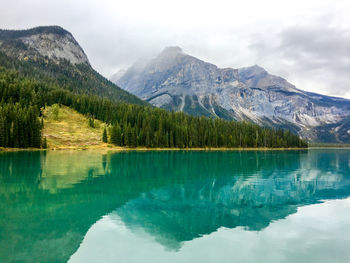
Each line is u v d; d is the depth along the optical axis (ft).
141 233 57.67
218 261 44.91
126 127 468.75
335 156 386.11
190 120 627.46
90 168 166.61
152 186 111.96
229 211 75.51
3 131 317.42
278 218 69.10
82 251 48.06
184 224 63.72
